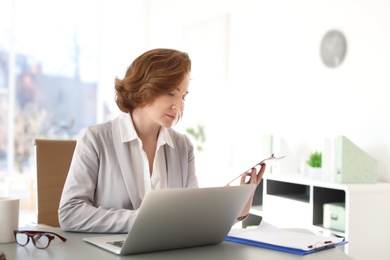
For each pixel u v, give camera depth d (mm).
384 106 2883
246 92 4043
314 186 2797
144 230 1073
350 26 3111
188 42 4805
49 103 5633
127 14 5582
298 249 1166
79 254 1105
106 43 5688
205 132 4547
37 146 2027
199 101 4652
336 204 2723
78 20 5688
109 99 5613
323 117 3301
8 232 1209
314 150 3359
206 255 1135
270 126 3773
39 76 5574
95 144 1561
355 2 3074
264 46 3846
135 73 1514
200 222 1159
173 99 1514
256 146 3896
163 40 5258
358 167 2729
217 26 4363
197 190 1091
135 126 1647
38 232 1209
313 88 3383
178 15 4996
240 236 1298
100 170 1555
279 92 3686
